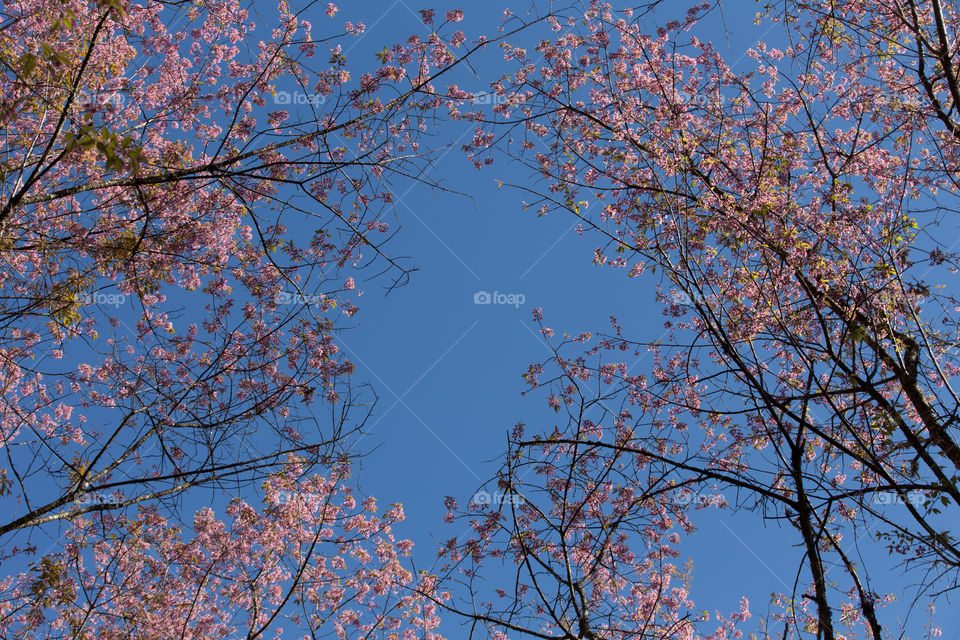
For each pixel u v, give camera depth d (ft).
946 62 21.65
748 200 24.61
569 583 19.93
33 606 25.17
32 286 22.91
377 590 31.91
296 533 30.12
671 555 27.61
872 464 19.72
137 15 24.72
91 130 15.44
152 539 27.12
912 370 23.16
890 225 24.13
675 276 21.08
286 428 22.36
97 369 24.71
